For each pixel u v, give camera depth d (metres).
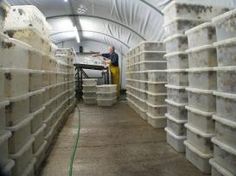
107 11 6.37
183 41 2.78
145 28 5.94
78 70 8.78
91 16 7.34
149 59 4.65
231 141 1.80
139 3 4.88
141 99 5.08
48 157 2.74
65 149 3.03
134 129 4.06
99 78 10.60
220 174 1.96
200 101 2.34
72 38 11.06
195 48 2.34
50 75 3.16
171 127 3.10
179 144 2.85
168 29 3.06
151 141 3.34
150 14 5.03
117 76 8.85
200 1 3.09
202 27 2.21
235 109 1.74
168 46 3.09
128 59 6.81
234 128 1.75
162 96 4.09
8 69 1.62
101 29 8.70
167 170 2.36
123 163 2.55
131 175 2.26
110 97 7.05
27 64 2.05
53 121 3.41
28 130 2.05
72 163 2.57
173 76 3.00
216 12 2.87
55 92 3.59
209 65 2.17
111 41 9.95
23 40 2.27
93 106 7.04
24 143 1.93
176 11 2.77
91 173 2.32
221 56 1.90
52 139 3.28
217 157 2.02
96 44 11.54
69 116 5.37
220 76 1.93
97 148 3.06
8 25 2.27
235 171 1.77
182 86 2.81
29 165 1.99
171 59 3.04
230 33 1.74
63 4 6.28
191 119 2.55
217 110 2.01
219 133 1.97
